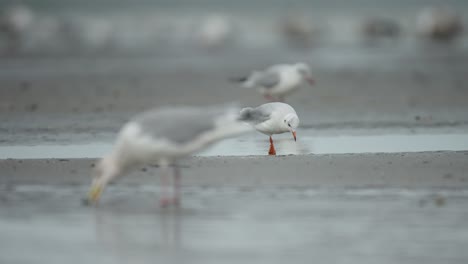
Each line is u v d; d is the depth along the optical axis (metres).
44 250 10.13
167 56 41.88
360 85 28.27
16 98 25.34
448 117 20.95
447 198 12.30
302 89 27.12
